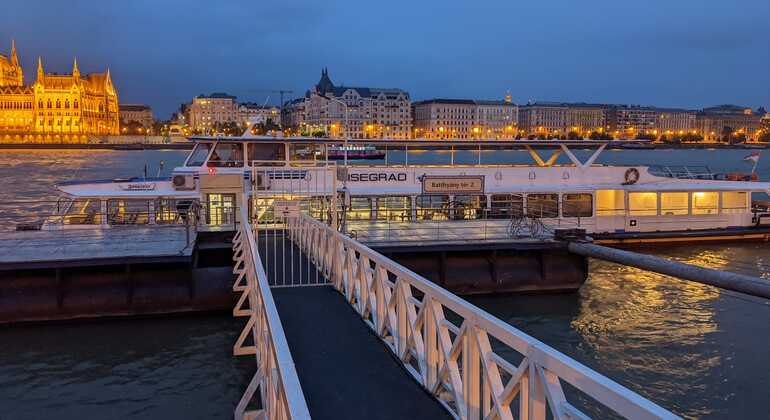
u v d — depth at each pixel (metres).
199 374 18.28
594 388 5.18
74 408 16.27
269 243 25.98
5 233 26.89
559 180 36.06
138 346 20.42
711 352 20.33
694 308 25.14
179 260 22.23
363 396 9.70
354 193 31.38
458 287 26.47
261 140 31.91
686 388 17.62
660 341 21.41
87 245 24.14
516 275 26.88
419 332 10.22
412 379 10.43
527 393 6.59
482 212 32.88
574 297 26.86
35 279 22.12
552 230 29.23
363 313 13.96
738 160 170.12
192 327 22.19
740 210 37.72
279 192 30.67
